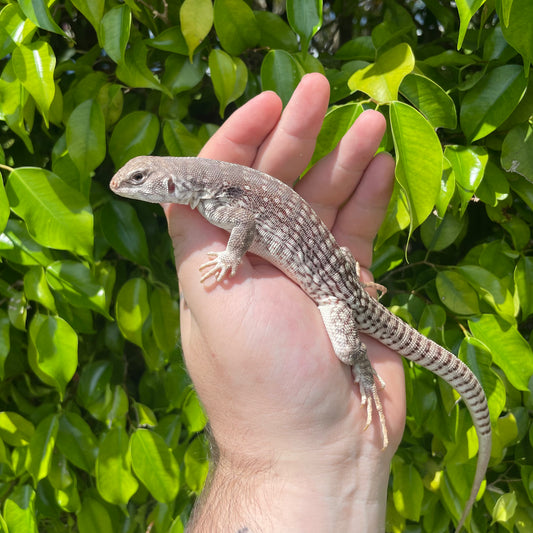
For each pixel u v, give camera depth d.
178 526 0.27
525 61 0.21
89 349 0.30
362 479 0.22
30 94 0.23
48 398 0.30
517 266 0.25
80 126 0.22
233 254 0.20
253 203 0.21
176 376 0.27
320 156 0.24
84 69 0.25
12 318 0.25
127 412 0.27
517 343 0.24
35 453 0.25
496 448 0.27
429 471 0.28
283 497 0.21
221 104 0.23
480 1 0.17
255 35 0.24
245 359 0.21
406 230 0.30
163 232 0.29
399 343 0.24
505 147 0.23
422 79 0.22
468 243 0.30
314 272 0.22
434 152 0.20
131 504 0.31
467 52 0.25
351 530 0.21
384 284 0.30
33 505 0.26
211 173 0.21
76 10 0.28
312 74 0.21
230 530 0.21
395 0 0.30
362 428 0.22
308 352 0.21
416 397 0.26
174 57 0.24
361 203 0.24
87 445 0.27
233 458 0.22
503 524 0.28
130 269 0.29
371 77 0.22
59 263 0.23
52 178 0.21
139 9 0.23
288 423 0.21
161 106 0.25
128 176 0.20
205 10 0.21
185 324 0.23
